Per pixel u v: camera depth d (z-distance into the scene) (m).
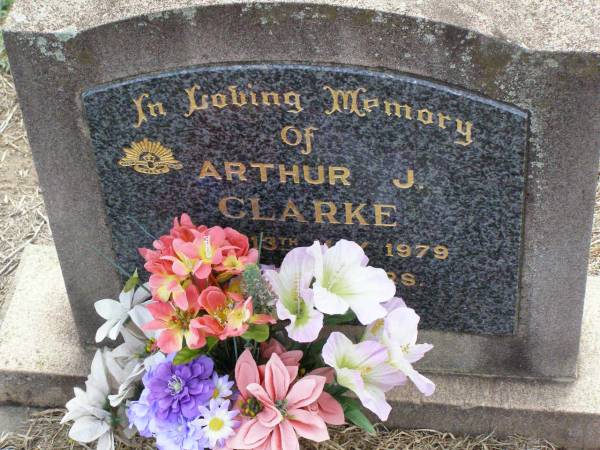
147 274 1.38
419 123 1.18
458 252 1.28
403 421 1.38
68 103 1.22
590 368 1.37
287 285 1.22
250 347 1.24
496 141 1.17
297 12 1.12
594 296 1.46
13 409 1.44
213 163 1.25
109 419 1.29
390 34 1.12
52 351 1.43
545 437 1.36
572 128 1.15
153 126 1.23
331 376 1.25
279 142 1.22
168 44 1.16
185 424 1.19
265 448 1.16
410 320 1.20
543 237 1.24
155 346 1.29
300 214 1.29
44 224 1.71
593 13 1.12
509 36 1.10
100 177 1.29
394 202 1.25
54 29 1.16
